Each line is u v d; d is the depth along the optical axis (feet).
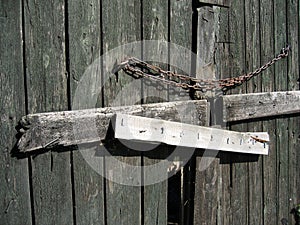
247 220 10.07
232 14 9.09
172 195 12.96
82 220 7.38
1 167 6.40
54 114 6.76
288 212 11.06
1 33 6.23
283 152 10.78
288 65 10.56
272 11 10.00
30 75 6.56
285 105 10.32
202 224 9.04
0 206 6.45
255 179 10.15
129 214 8.00
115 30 7.45
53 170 6.95
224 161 9.41
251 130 9.89
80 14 7.02
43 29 6.64
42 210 6.89
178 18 8.28
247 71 9.55
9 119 6.41
